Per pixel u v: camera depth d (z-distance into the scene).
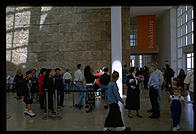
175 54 19.33
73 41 13.86
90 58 13.65
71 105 9.07
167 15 20.27
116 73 5.52
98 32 13.59
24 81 7.26
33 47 14.41
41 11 14.31
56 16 14.12
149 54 26.45
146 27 19.42
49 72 7.41
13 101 10.52
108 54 13.48
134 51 24.22
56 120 6.50
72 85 13.27
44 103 8.36
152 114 6.68
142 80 14.44
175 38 19.38
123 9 13.94
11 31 14.71
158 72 6.86
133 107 6.65
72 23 13.88
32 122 6.29
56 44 14.10
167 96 11.34
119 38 11.16
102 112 7.59
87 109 7.67
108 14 13.52
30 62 14.43
